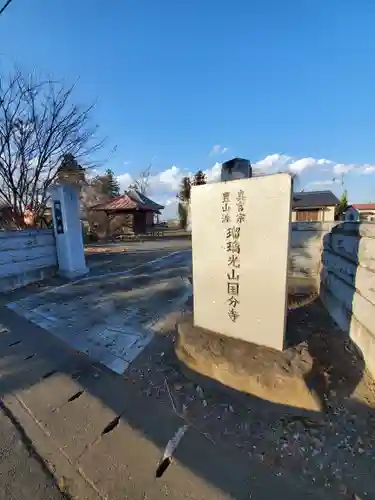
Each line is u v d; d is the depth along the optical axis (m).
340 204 18.69
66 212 6.06
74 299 4.59
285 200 2.10
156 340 3.06
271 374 1.95
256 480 1.41
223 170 2.75
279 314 2.21
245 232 2.32
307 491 1.34
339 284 3.03
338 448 1.58
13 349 2.92
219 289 2.54
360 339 2.40
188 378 2.30
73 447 1.64
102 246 12.97
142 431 1.76
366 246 2.31
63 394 2.16
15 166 8.18
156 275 6.32
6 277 5.12
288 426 1.76
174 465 1.51
